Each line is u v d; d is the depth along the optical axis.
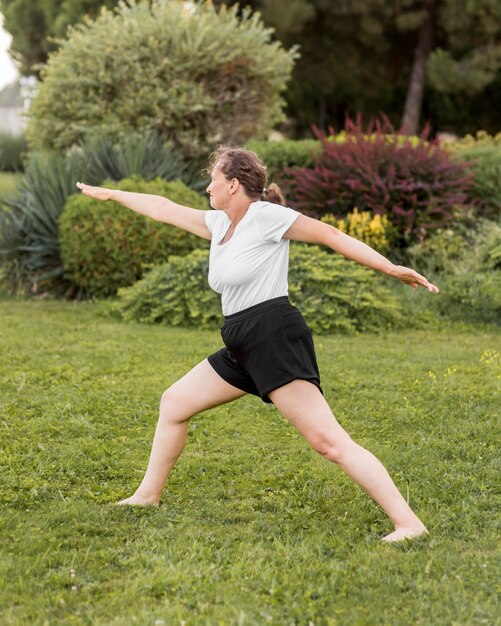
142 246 9.97
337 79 25.12
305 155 11.77
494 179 11.40
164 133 13.12
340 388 6.26
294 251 9.01
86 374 6.59
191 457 4.87
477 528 3.80
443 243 10.18
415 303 9.34
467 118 26.20
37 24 25.67
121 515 3.92
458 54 23.58
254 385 3.77
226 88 13.56
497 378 6.49
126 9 13.84
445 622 2.90
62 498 4.18
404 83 25.66
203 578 3.20
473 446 4.95
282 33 22.95
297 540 3.65
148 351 7.42
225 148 3.74
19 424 5.39
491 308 8.93
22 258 11.09
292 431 5.36
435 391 6.12
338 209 10.85
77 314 9.45
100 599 3.06
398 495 3.62
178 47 12.84
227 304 3.62
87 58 12.96
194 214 3.84
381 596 3.08
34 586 3.15
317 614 2.94
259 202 3.61
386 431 5.32
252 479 4.52
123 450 4.96
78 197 10.28
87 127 12.77
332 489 4.34
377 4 22.38
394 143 10.68
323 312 8.39
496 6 20.98
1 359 7.10
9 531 3.71
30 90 14.21
